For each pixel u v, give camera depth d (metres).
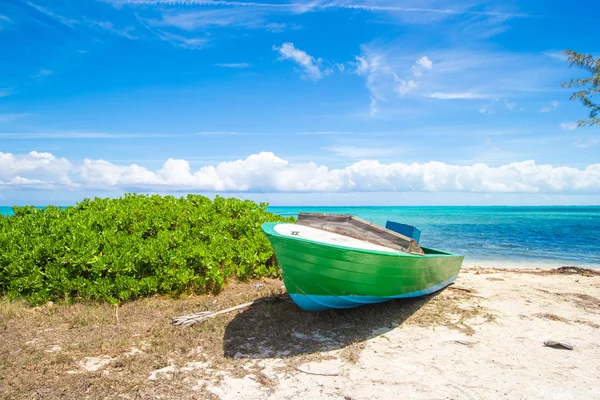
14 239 8.84
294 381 4.84
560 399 4.45
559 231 34.03
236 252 10.40
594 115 13.92
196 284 8.98
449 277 9.77
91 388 4.61
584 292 9.66
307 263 6.24
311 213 8.65
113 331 6.52
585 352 5.82
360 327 6.77
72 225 9.63
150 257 8.73
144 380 4.84
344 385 4.74
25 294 8.11
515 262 17.81
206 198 13.78
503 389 4.66
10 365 5.17
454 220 54.12
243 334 6.39
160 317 7.27
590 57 13.41
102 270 8.42
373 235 7.56
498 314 7.64
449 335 6.48
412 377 4.96
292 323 6.88
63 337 6.25
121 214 10.52
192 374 5.01
